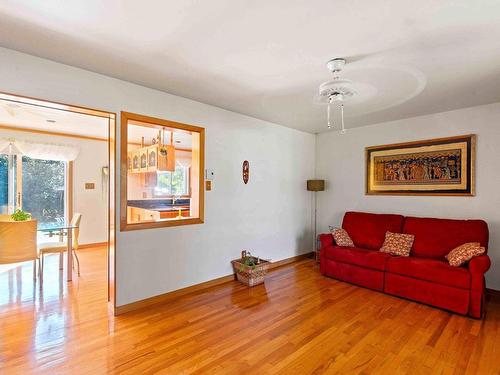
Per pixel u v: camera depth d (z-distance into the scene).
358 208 4.68
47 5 1.64
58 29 1.90
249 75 2.64
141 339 2.30
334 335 2.40
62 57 2.32
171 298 3.19
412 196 4.06
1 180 4.79
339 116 4.05
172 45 2.10
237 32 1.92
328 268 4.00
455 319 2.72
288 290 3.47
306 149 5.12
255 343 2.26
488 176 3.44
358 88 2.92
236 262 3.80
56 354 2.08
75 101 2.50
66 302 3.02
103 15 1.74
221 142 3.72
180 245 3.29
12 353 2.08
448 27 1.83
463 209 3.62
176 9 1.67
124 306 2.82
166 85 2.92
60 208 5.43
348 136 4.82
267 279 3.91
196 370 1.92
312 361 2.03
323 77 2.68
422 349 2.20
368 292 3.41
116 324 2.55
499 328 2.54
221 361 2.02
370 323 2.62
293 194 4.87
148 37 2.00
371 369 1.95
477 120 3.52
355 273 3.66
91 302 3.03
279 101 3.39
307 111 3.81
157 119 3.06
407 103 3.42
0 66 2.15
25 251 3.30
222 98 3.31
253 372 1.90
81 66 2.49
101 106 2.66
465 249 2.97
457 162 3.65
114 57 2.31
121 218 2.81
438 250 3.39
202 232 3.52
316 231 5.26
